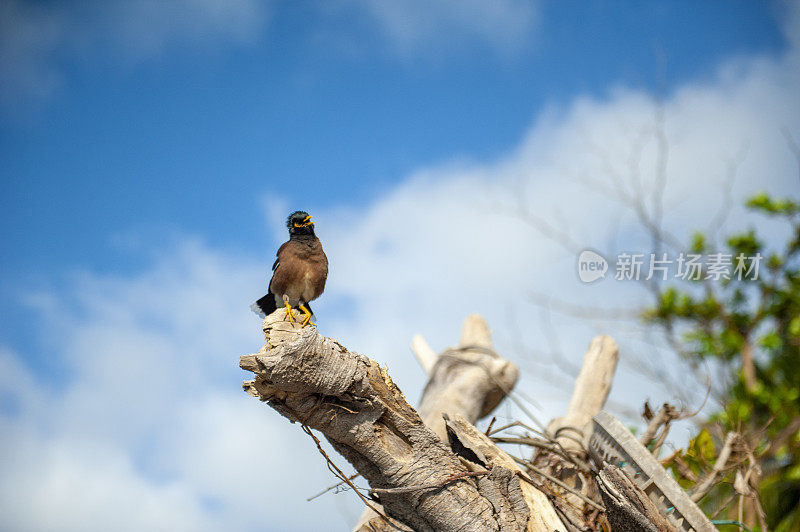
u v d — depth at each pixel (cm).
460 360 1583
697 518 812
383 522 900
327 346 734
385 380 802
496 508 832
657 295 2339
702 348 2270
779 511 1684
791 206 2352
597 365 1481
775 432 1936
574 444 1252
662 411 1114
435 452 811
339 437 777
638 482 855
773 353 2219
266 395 748
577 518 938
